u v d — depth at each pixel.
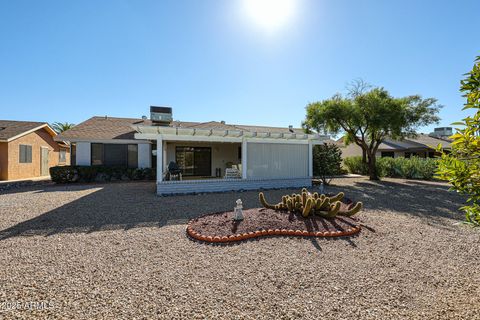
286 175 14.35
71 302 3.10
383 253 4.80
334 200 7.53
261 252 4.80
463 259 4.54
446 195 12.33
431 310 2.97
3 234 5.80
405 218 7.64
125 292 3.34
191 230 5.88
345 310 2.95
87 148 17.47
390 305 3.06
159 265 4.19
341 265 4.24
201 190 12.46
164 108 18.12
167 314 2.86
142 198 10.71
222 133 12.31
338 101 18.19
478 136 2.23
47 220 7.05
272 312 2.91
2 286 3.47
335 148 17.36
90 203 9.51
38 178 18.64
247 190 13.39
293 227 6.07
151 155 19.19
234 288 3.46
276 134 13.33
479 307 3.03
